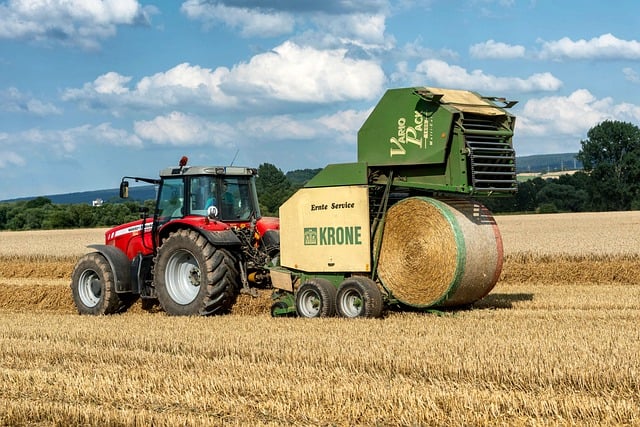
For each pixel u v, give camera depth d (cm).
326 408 766
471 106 1306
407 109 1320
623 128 7550
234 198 1535
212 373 908
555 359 891
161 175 1544
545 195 7938
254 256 1486
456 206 1316
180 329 1222
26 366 1001
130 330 1223
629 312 1351
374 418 734
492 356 920
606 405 728
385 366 905
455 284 1270
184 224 1473
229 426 725
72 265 2605
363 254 1352
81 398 844
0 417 787
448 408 746
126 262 1559
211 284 1425
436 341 1033
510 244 2681
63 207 7512
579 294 1675
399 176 1348
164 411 784
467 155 1273
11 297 1838
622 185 7512
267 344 1049
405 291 1320
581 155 7794
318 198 1401
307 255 1413
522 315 1313
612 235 3147
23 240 4084
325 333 1134
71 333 1214
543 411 728
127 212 6475
